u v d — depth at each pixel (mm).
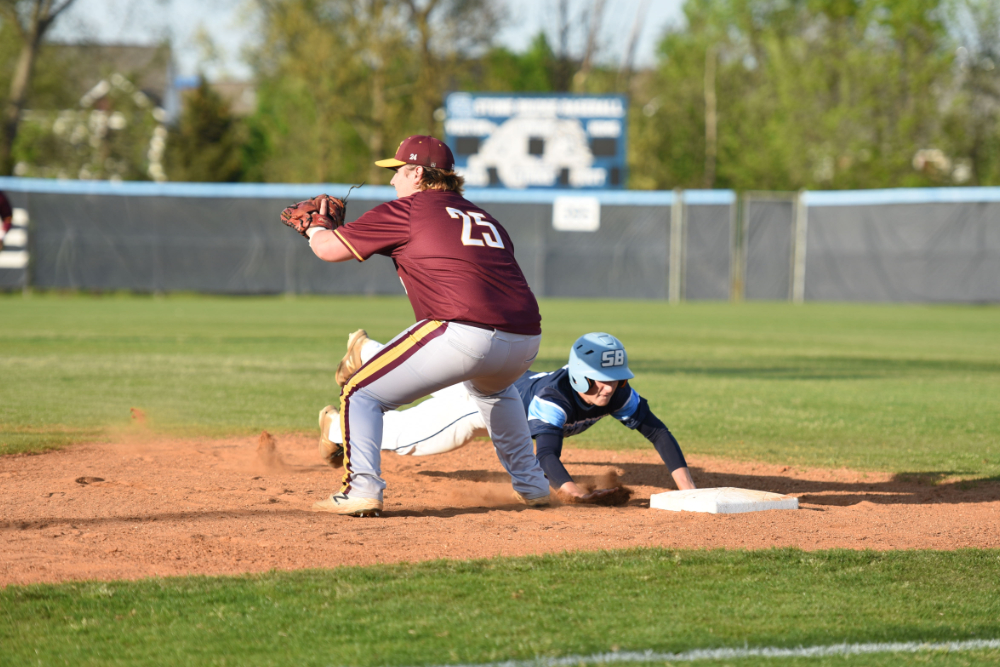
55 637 7652
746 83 138000
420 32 118500
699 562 9883
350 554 10195
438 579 9195
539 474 13430
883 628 8000
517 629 7848
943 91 115812
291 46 115875
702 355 39500
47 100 120750
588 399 13469
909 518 12578
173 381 28188
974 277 79188
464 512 12953
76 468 15555
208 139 128875
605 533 11367
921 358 39062
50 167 123312
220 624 7938
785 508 13070
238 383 27953
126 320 54500
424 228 11844
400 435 14852
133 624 7938
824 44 119625
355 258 11961
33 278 77938
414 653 7301
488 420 13352
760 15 140500
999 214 78188
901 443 19609
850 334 51875
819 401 26094
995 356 40219
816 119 115125
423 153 12570
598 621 8062
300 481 14883
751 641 7621
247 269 81500
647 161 135375
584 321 59531
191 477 15008
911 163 113938
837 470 16719
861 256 82938
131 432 19484
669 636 7715
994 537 11414
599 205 84938
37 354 35312
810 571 9641
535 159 84812
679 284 84938
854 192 83000
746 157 121500
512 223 84938
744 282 85812
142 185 79188
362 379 12211
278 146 155625
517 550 10453
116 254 79312
